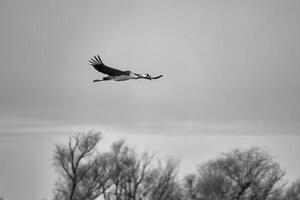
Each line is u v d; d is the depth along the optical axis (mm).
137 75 25234
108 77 25266
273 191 57125
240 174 56688
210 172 57719
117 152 60344
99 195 59938
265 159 57594
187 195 57719
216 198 55750
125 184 59031
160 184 58250
